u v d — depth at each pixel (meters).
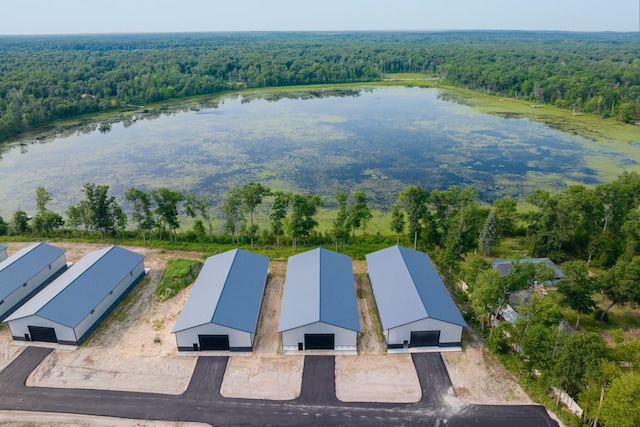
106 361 40.22
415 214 60.56
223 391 36.62
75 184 88.31
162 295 50.50
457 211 59.22
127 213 75.50
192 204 66.44
